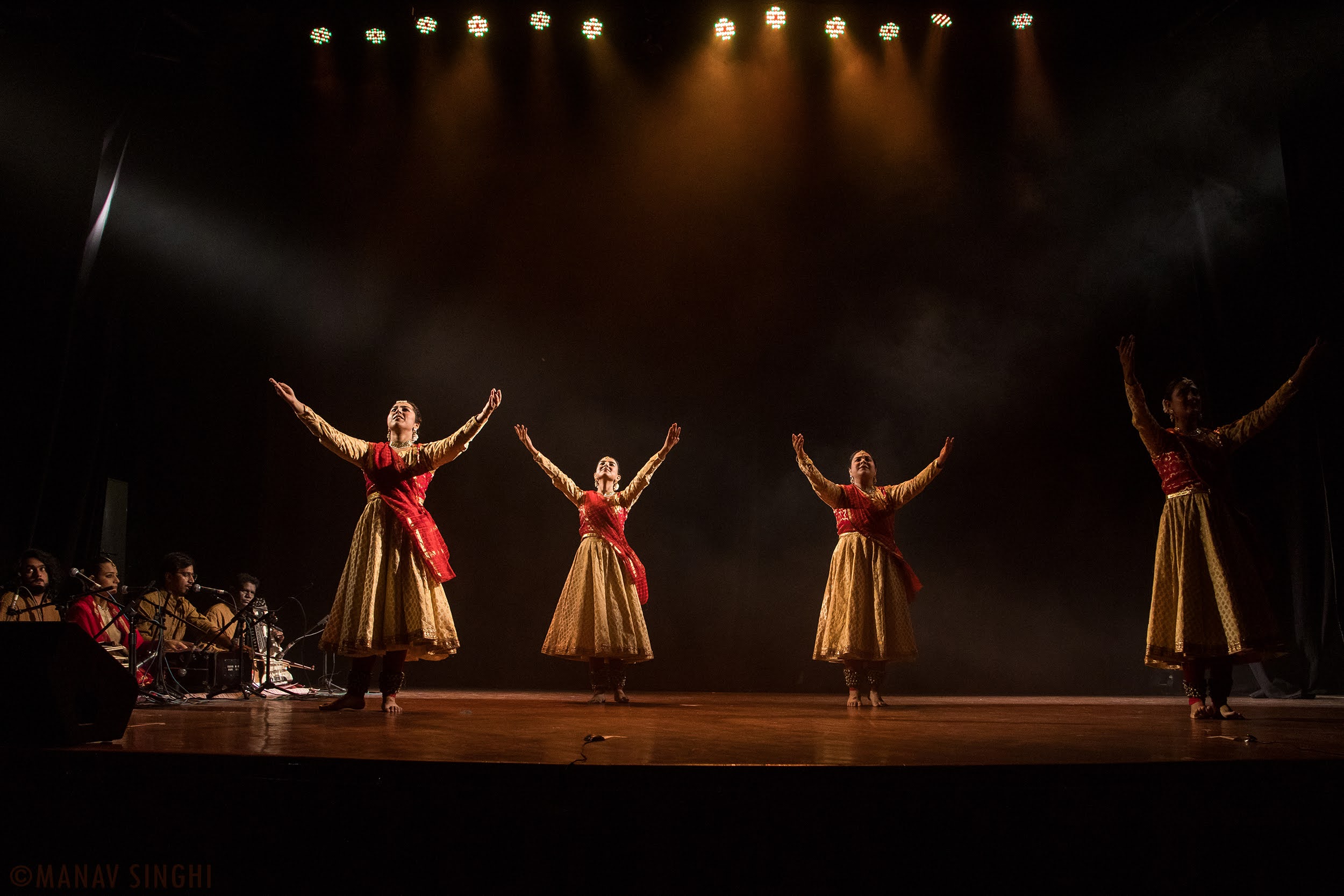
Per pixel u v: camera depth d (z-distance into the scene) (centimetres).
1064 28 812
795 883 194
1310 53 677
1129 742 256
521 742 249
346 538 799
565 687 818
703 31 830
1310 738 269
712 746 240
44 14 683
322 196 812
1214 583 365
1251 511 717
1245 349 737
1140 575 816
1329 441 652
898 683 826
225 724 314
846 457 840
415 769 203
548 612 830
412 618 392
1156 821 204
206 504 783
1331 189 661
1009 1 805
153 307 787
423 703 494
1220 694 362
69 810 218
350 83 816
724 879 194
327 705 403
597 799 197
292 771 210
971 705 507
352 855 203
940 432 841
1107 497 823
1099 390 825
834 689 818
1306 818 209
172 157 787
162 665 525
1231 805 206
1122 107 812
